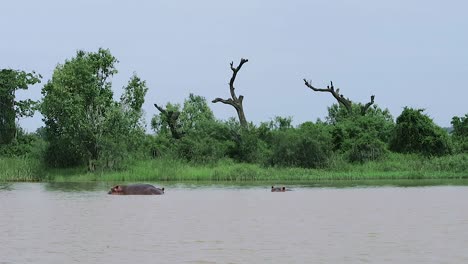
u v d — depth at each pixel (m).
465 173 59.78
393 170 62.25
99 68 66.19
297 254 13.98
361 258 13.41
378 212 23.59
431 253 13.95
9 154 70.31
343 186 44.53
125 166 62.56
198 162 67.50
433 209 24.61
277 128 86.81
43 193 37.88
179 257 13.71
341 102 97.06
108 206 27.38
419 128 71.75
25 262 13.27
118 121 64.69
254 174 58.66
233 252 14.32
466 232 17.41
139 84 66.62
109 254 14.20
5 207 27.06
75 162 65.00
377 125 80.56
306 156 65.19
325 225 19.42
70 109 61.94
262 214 23.20
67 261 13.36
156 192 35.81
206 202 29.48
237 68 87.25
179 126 80.25
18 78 77.94
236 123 76.81
